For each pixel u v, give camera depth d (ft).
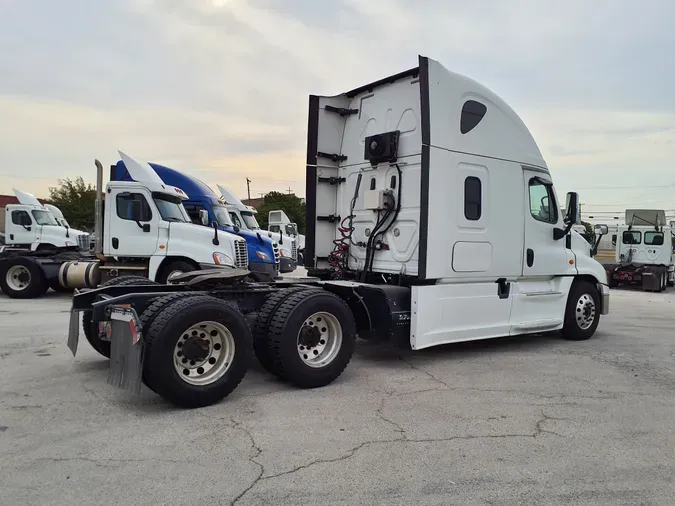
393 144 22.22
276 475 11.25
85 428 13.65
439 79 20.45
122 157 37.47
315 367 17.75
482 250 22.26
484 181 22.29
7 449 12.26
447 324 21.22
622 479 11.46
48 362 20.11
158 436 13.20
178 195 38.63
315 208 25.04
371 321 20.57
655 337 29.22
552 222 25.77
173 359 14.79
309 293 17.93
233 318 15.93
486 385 18.58
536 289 25.30
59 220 55.77
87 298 18.29
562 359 22.99
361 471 11.54
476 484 11.07
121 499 10.07
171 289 18.90
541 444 13.32
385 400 16.62
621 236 71.92
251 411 15.26
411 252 21.63
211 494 10.36
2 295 44.60
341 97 25.26
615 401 17.03
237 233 44.88
